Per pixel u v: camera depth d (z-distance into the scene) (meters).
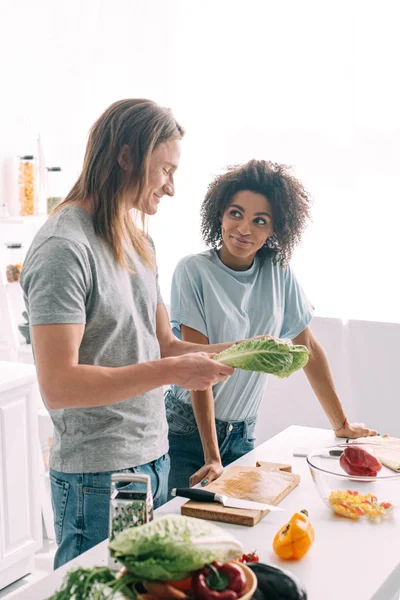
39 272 1.45
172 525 1.00
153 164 1.58
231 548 1.01
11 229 3.57
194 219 3.79
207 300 2.01
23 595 1.21
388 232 3.35
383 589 1.24
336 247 3.44
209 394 1.95
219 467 1.82
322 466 1.59
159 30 3.72
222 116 3.65
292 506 1.56
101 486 1.58
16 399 2.73
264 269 2.11
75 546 1.61
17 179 3.57
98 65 3.83
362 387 3.11
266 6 3.47
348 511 1.49
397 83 3.24
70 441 1.60
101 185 1.56
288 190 1.98
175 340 1.86
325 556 1.33
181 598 0.98
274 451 1.94
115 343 1.58
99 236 1.56
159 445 1.69
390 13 3.21
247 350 1.47
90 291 1.52
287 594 1.09
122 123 1.55
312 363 2.14
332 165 3.41
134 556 0.97
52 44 3.69
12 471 2.73
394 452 1.75
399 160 3.28
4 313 3.35
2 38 3.44
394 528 1.46
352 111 3.34
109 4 3.77
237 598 0.99
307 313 2.16
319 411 3.17
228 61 3.59
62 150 3.81
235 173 1.99
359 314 3.42
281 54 3.46
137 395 1.52
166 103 3.76
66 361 1.42
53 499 1.66
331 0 3.32
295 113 3.47
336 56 3.34
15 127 3.55
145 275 1.70
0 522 2.69
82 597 0.97
